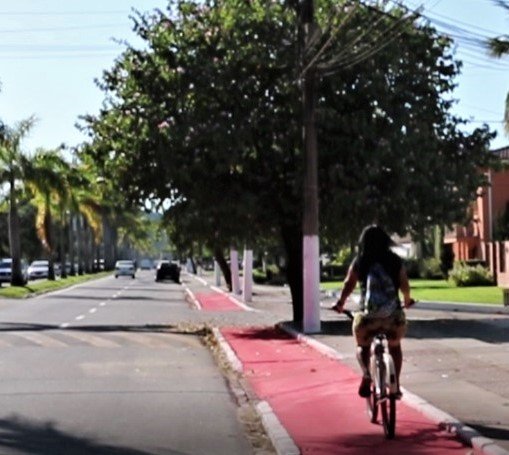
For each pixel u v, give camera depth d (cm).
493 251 5291
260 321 3416
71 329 3011
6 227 11938
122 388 1658
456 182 3002
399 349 1159
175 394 1588
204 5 3050
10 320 3459
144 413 1391
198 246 3167
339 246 3192
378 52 2855
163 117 2977
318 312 2634
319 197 2897
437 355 1909
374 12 2789
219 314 3856
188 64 2953
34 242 12200
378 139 2873
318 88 2889
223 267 6300
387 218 2909
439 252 6600
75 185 7300
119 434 1226
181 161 2914
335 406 1394
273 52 2919
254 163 2994
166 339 2667
